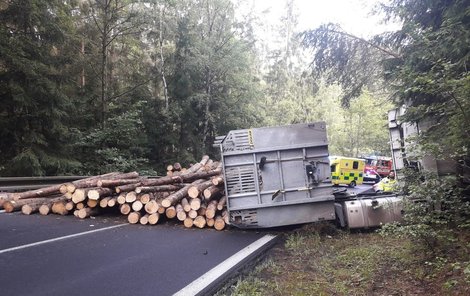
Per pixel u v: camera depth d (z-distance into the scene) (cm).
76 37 2466
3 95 1884
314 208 885
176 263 638
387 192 1033
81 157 2302
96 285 522
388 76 990
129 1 2620
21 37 1905
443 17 778
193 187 967
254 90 3628
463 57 698
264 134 890
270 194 884
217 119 3431
